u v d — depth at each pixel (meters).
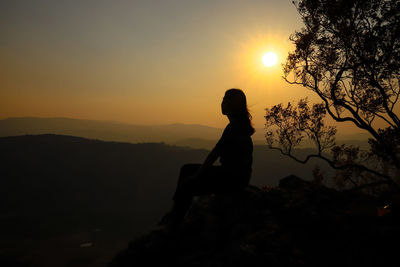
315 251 3.57
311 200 4.90
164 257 4.32
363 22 8.98
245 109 2.49
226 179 2.33
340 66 9.77
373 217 4.14
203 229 4.58
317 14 9.45
